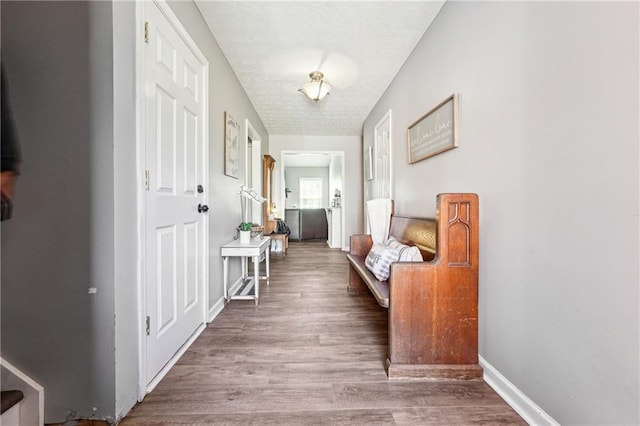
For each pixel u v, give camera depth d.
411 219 2.40
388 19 2.14
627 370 0.87
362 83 3.28
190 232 1.88
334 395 1.35
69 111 1.09
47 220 1.09
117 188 1.13
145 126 1.33
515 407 1.28
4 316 1.09
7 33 1.07
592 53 0.96
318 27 2.25
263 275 3.64
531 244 1.22
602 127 0.93
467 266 1.49
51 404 1.11
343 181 5.88
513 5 1.31
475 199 1.49
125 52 1.19
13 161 0.77
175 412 1.23
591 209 0.97
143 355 1.32
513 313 1.33
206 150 2.12
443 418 1.22
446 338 1.50
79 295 1.11
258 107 4.14
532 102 1.21
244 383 1.44
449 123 1.86
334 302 2.66
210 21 2.15
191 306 1.90
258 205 4.57
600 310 0.94
